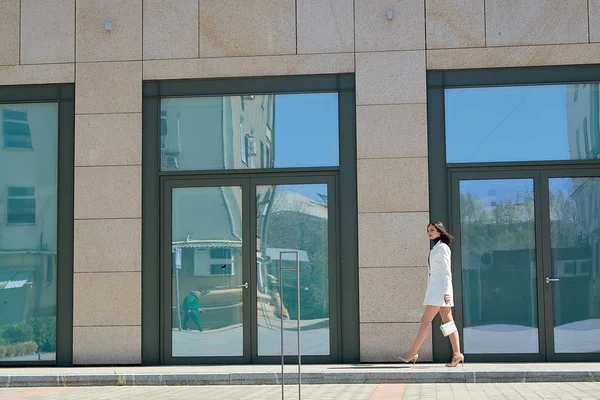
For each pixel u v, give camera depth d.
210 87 12.93
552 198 12.50
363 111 12.61
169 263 12.78
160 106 12.98
